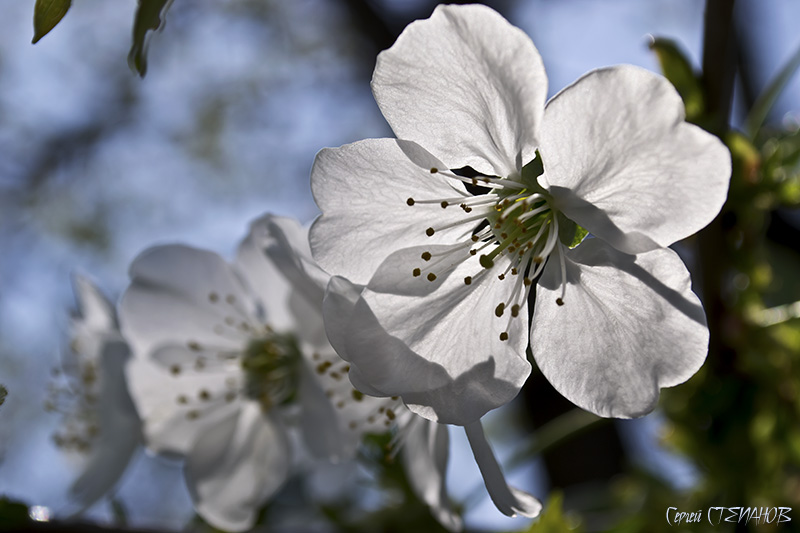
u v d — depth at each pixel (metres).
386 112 0.17
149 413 0.20
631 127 0.16
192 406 0.20
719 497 0.20
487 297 0.18
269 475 0.20
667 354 0.16
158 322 0.20
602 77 0.16
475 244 0.18
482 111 0.17
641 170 0.16
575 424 0.20
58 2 0.16
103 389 0.20
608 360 0.17
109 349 0.20
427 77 0.16
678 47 0.19
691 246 0.19
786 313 0.20
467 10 0.16
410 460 0.18
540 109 0.16
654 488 0.21
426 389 0.17
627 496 0.22
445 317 0.17
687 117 0.19
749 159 0.19
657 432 0.21
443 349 0.17
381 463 0.20
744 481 0.20
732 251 0.19
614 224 0.16
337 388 0.19
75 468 0.22
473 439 0.17
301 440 0.19
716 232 0.19
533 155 0.17
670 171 0.16
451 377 0.17
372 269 0.17
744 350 0.19
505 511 0.16
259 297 0.20
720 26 0.18
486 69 0.16
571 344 0.17
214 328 0.20
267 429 0.20
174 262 0.20
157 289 0.20
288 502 0.22
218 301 0.20
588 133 0.16
